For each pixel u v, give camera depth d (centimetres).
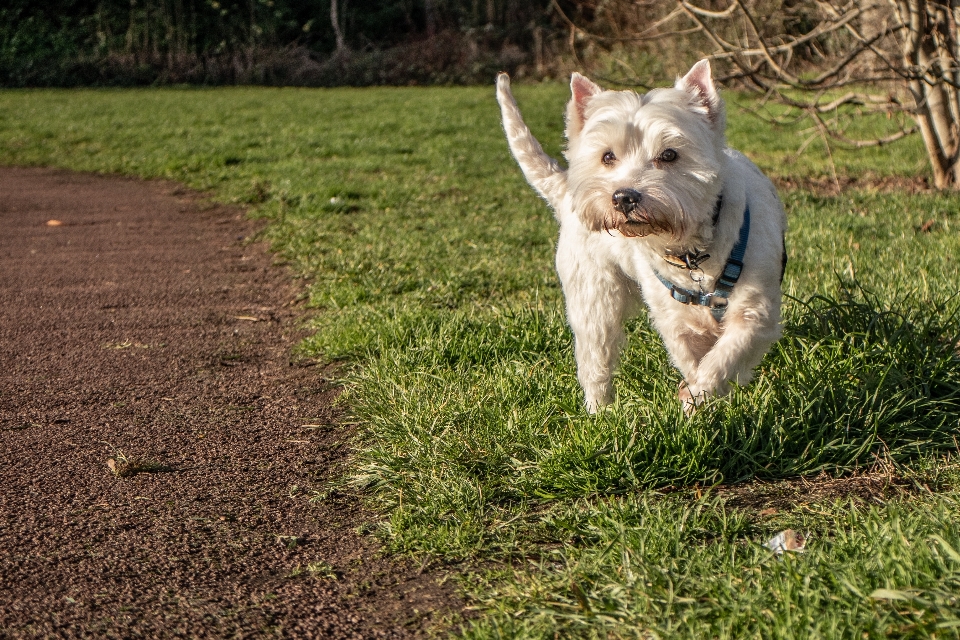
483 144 1512
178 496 342
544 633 239
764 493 325
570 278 398
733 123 1642
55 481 355
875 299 457
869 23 965
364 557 296
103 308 633
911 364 384
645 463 333
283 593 274
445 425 373
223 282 702
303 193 1040
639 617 238
